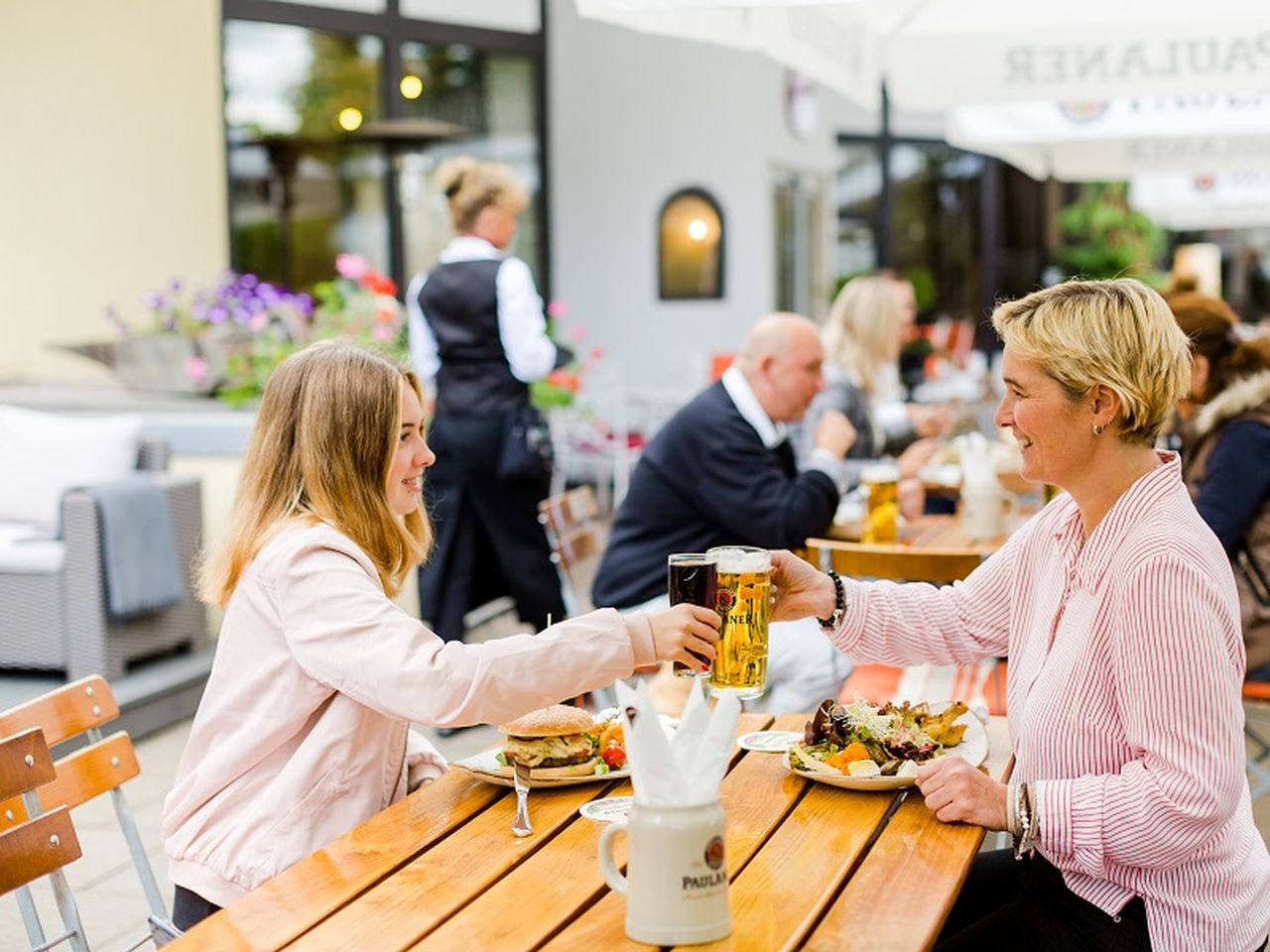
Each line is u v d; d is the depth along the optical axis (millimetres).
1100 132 5965
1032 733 2055
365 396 2172
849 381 5539
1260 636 3611
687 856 1585
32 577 5258
